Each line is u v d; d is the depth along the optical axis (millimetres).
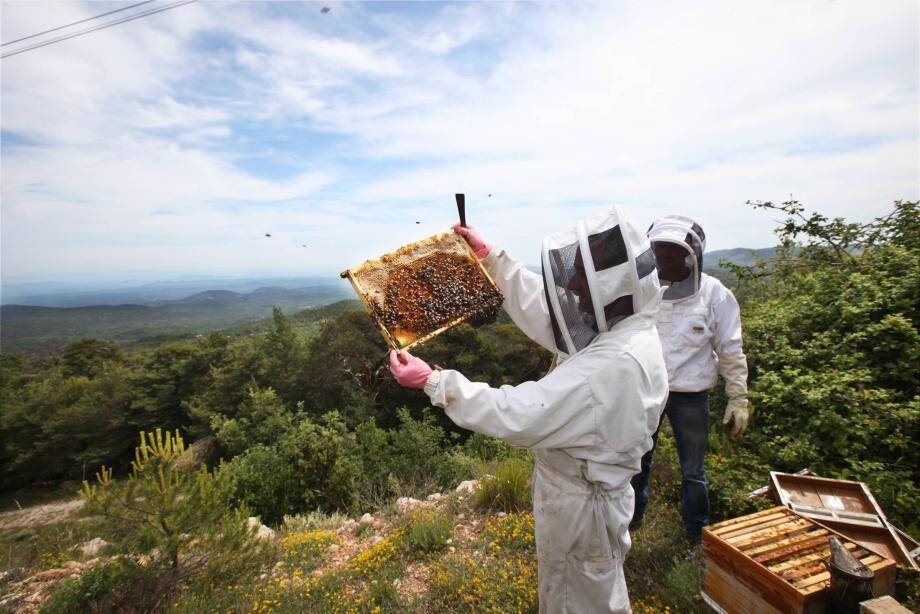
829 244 6246
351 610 3549
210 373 43969
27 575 5246
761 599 2395
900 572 2566
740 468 4359
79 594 4113
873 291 4879
